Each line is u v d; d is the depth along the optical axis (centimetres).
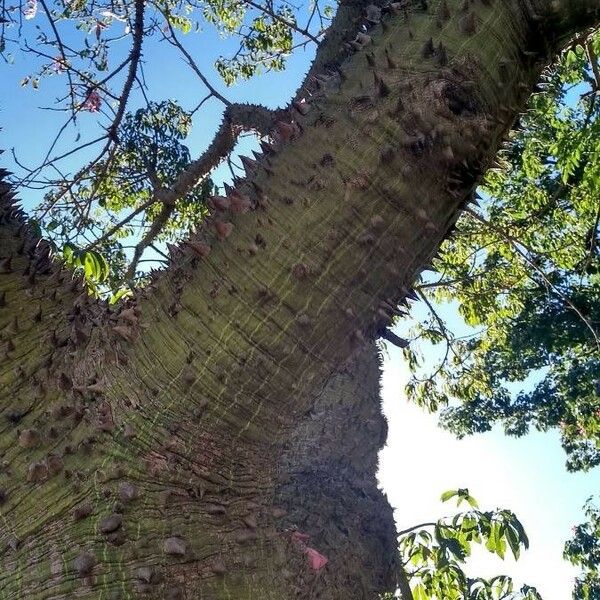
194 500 155
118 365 156
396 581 240
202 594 148
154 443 152
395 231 154
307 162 154
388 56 159
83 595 140
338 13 317
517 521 308
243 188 160
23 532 145
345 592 200
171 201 371
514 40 164
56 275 170
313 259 150
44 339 159
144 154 546
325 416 262
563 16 166
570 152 612
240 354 151
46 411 153
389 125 152
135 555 145
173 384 153
